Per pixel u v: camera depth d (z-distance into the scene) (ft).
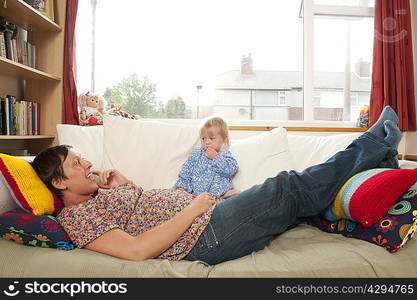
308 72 8.93
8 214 3.18
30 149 7.92
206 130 5.52
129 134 5.56
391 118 4.55
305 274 2.87
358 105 9.17
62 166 3.66
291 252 3.25
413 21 8.64
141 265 2.90
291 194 3.72
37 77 7.43
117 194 3.73
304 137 5.98
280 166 5.39
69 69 7.76
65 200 3.82
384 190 3.39
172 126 5.83
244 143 5.72
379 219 3.41
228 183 5.29
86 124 7.59
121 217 3.61
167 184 5.42
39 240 3.16
